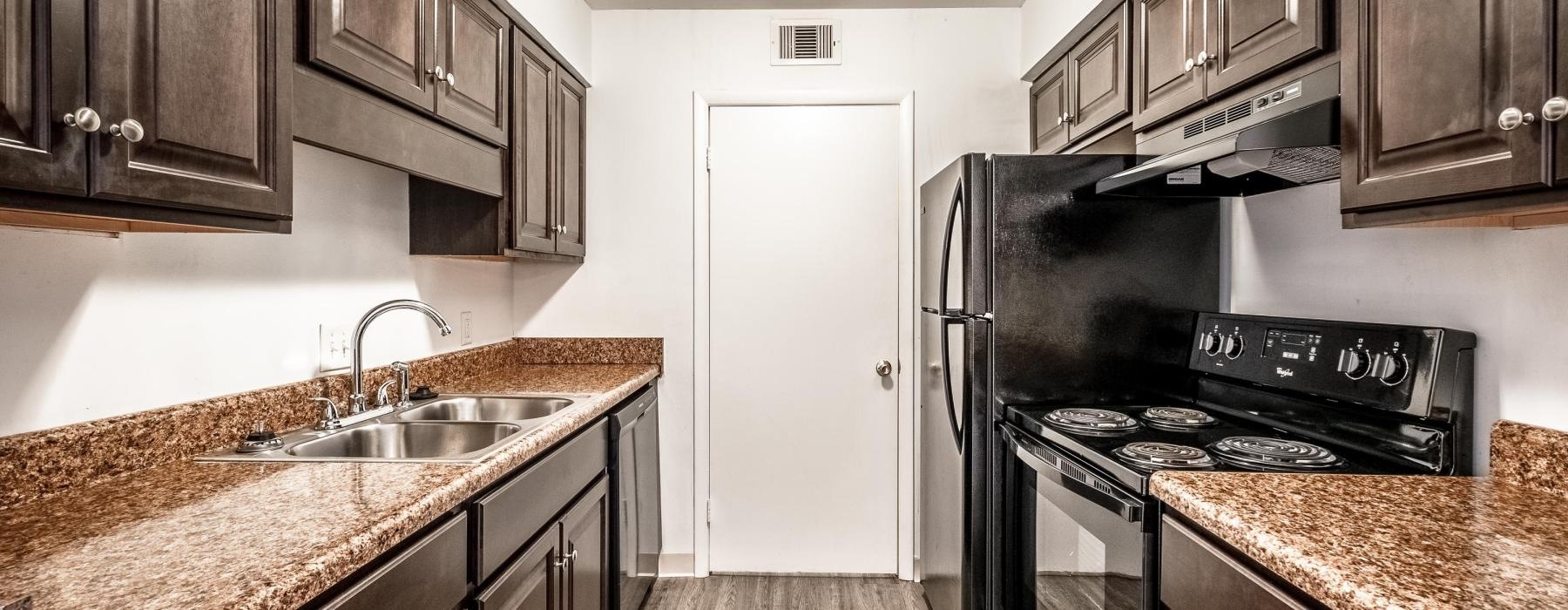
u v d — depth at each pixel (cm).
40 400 111
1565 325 111
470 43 186
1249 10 141
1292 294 172
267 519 97
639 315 283
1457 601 72
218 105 98
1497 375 123
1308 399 151
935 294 235
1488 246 124
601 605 200
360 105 140
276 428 154
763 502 287
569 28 255
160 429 127
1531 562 82
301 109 123
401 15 153
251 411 147
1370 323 142
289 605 77
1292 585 90
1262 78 140
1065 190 194
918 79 280
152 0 88
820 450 285
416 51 160
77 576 78
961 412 201
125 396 124
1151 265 196
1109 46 206
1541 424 115
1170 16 172
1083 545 146
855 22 280
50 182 77
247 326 151
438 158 171
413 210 214
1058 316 194
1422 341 126
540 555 154
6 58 73
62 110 78
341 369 181
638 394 255
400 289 208
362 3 139
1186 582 112
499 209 211
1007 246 194
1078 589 149
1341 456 137
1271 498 107
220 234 144
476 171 192
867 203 282
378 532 94
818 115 282
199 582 76
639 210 282
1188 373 193
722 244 284
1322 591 79
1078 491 146
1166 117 173
